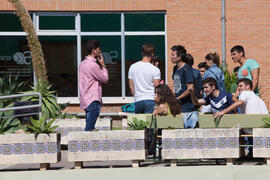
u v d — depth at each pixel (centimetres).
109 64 3444
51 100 2792
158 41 3434
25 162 1953
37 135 1956
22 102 2422
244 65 2489
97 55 2156
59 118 2784
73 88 3425
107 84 3441
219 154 1945
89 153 1962
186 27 3394
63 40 3431
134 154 1961
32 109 2448
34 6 3384
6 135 1955
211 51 2506
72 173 1962
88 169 1964
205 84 2148
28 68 3403
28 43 3152
